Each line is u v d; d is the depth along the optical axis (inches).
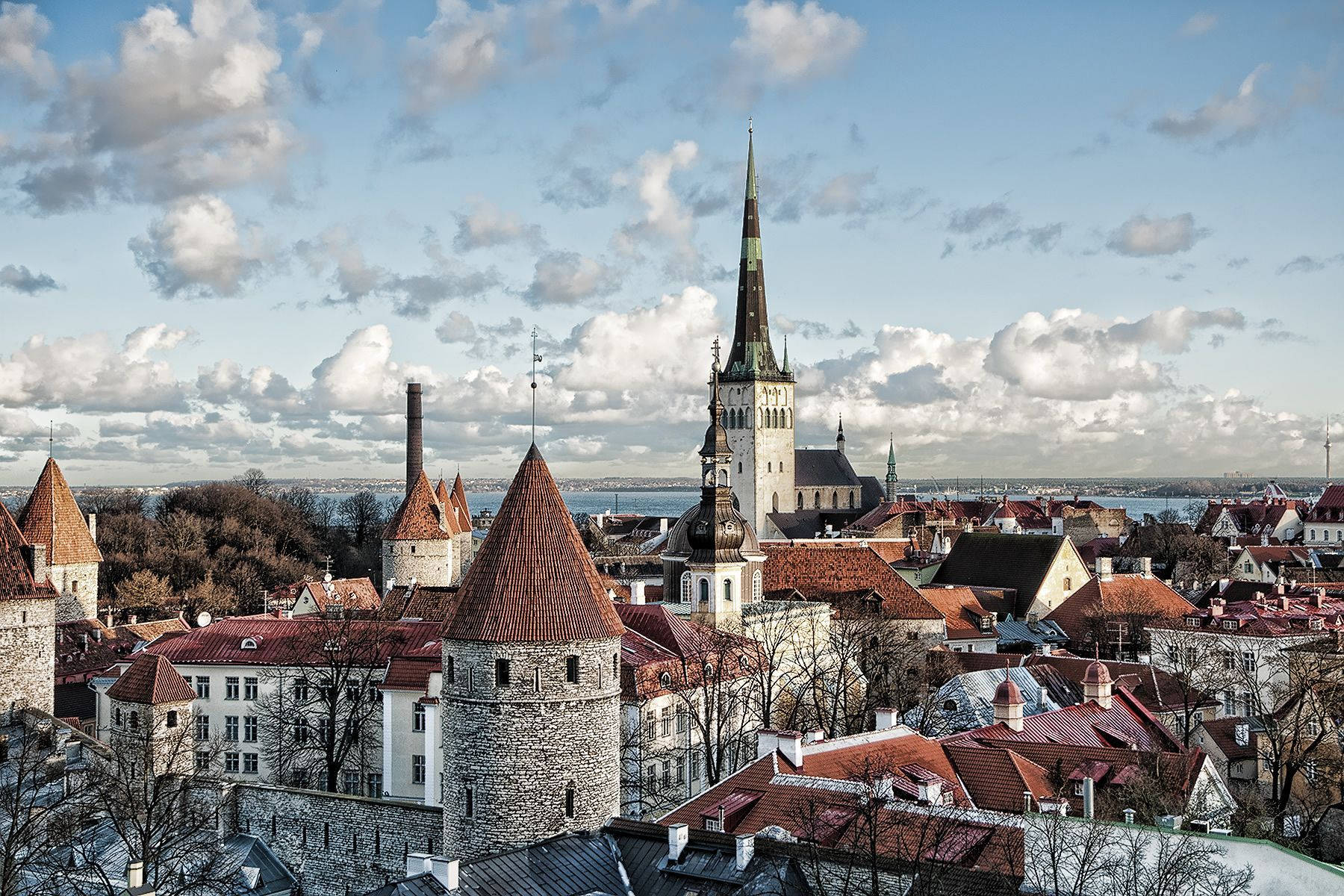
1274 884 2358.5
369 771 4690.0
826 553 6943.9
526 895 2859.3
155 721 4522.6
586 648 3216.0
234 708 4953.3
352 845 3747.5
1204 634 5265.8
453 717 3245.6
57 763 4318.4
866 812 2684.5
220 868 3708.2
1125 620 6510.8
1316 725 4345.5
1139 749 3836.1
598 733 3235.7
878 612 6328.7
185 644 5073.8
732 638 5093.5
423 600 5782.5
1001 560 7795.3
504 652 3176.7
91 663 6112.2
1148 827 2497.5
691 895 2822.3
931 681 5305.1
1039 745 3489.2
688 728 4692.4
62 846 3727.9
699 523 5718.5
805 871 2746.1
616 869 3036.4
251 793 3927.2
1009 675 4638.3
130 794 3764.8
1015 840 2689.5
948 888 2534.5
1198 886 2390.5
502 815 3179.1
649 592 6525.6
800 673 5551.2
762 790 3176.7
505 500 3324.3
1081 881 2412.6
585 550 3368.6
